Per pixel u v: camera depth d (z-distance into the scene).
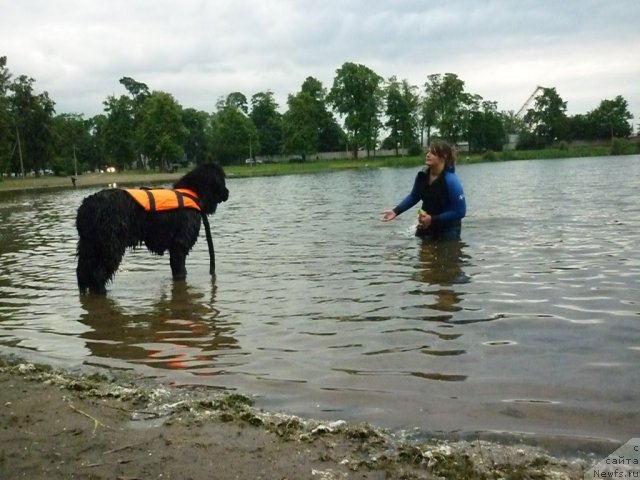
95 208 6.80
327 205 18.06
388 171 56.78
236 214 16.22
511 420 3.24
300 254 8.74
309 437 3.14
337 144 110.00
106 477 2.82
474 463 2.81
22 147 80.69
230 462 2.91
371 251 8.65
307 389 3.80
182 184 7.90
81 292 6.86
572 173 34.09
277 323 5.25
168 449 3.07
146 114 88.75
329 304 5.79
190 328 5.25
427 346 4.45
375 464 2.85
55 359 4.64
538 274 6.63
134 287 7.07
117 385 4.04
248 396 3.74
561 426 3.14
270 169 78.06
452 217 9.27
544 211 12.89
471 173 42.97
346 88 95.94
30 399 3.81
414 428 3.21
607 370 3.84
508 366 3.98
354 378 3.93
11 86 80.44
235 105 124.06
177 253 7.52
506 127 122.81
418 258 7.91
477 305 5.48
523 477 2.66
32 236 13.09
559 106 121.62
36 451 3.11
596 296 5.61
